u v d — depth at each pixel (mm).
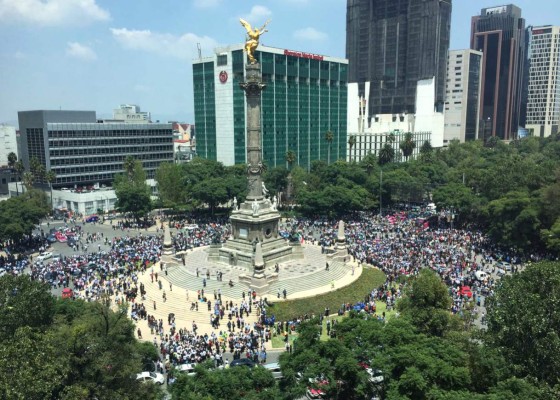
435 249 108688
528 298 49312
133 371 45219
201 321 76188
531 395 38312
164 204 164250
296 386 42344
